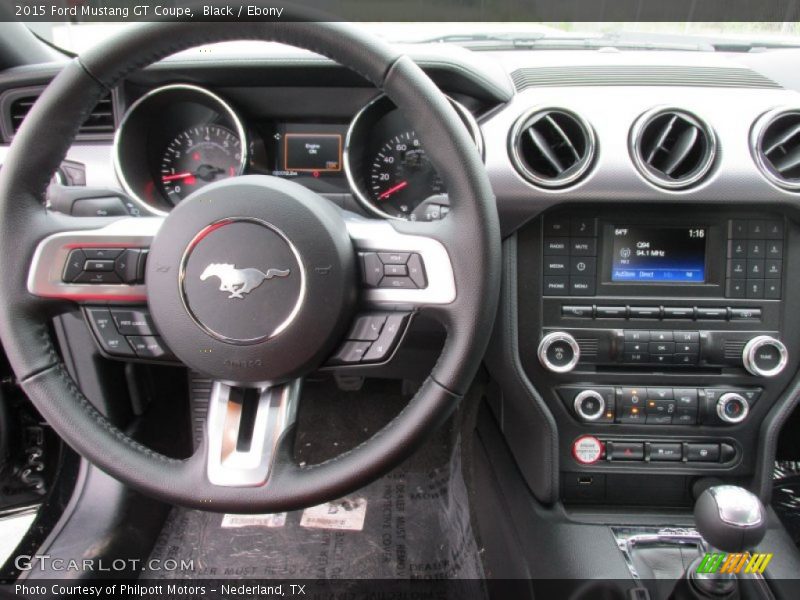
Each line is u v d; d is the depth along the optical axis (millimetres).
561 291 1147
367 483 809
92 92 792
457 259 801
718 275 1133
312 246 788
